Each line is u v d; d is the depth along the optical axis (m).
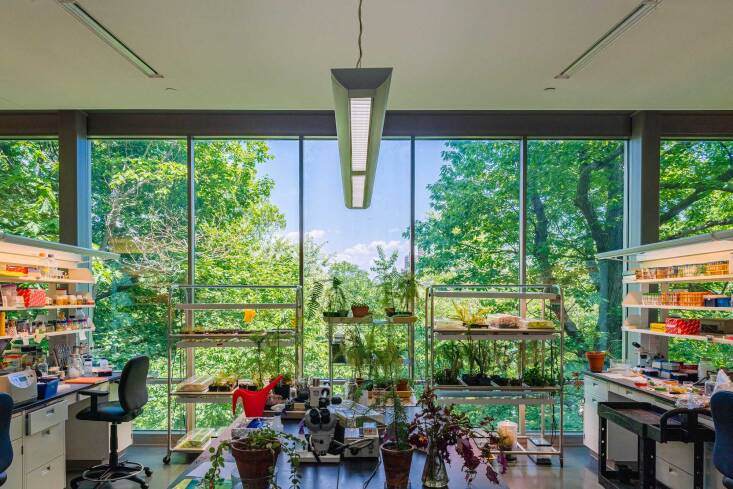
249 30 2.93
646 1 2.60
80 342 4.50
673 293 3.99
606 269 4.91
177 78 3.64
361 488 1.92
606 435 3.88
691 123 4.76
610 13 2.73
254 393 2.85
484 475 2.07
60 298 4.11
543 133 4.87
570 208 4.93
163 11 2.70
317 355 4.84
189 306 4.24
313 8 2.69
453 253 4.93
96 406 3.73
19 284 4.47
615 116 4.86
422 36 3.02
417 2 2.64
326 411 2.28
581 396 4.82
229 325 4.86
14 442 3.04
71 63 3.36
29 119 4.74
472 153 4.97
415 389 4.12
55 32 2.92
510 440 4.20
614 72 3.52
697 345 4.68
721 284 4.57
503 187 4.96
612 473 3.76
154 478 3.91
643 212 4.67
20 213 4.82
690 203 4.85
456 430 1.88
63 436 3.57
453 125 4.87
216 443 2.40
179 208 4.88
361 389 2.93
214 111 4.82
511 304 4.93
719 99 4.06
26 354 3.80
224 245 4.92
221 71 3.52
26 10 2.67
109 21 2.80
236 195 4.95
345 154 2.04
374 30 2.94
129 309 4.83
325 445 2.21
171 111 4.82
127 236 4.87
